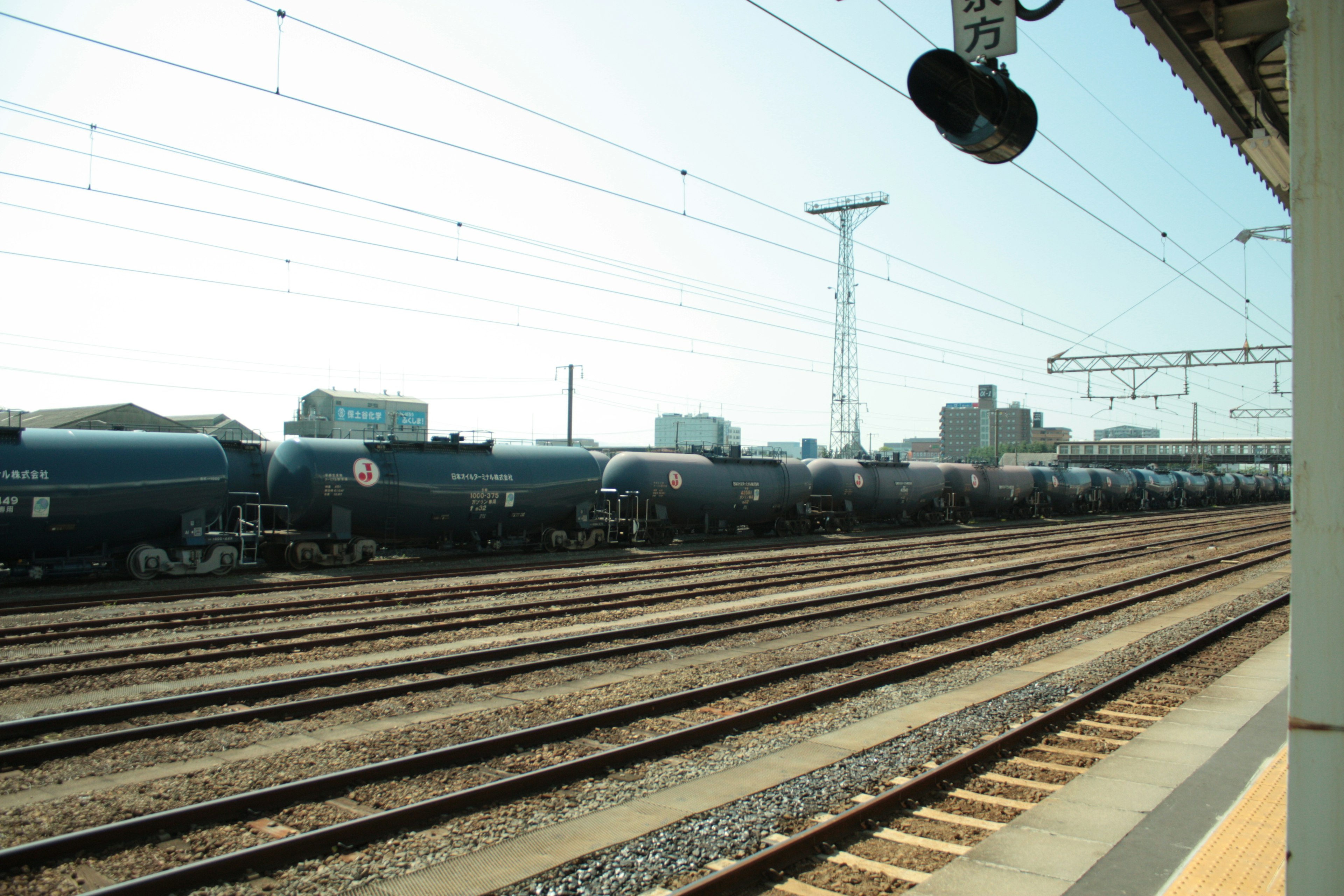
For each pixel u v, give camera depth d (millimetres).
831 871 5559
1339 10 2771
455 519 25156
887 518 43312
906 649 13125
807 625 15109
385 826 6105
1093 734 8750
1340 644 2812
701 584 20000
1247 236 22906
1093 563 26297
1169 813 6195
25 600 16938
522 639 13477
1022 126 5516
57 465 18422
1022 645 13555
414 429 26250
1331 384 2812
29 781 7238
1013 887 5188
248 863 5516
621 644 13195
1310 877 2854
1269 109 6930
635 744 7816
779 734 8672
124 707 9000
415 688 10211
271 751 8047
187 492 20125
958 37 5730
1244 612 16406
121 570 20734
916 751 8109
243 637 13125
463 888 5359
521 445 27688
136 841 5961
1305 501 2871
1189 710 9422
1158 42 6055
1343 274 2779
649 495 30266
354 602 16750
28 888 5320
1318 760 2846
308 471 22656
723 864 5754
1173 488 68562
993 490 49062
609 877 5543
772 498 34812
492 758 7816
